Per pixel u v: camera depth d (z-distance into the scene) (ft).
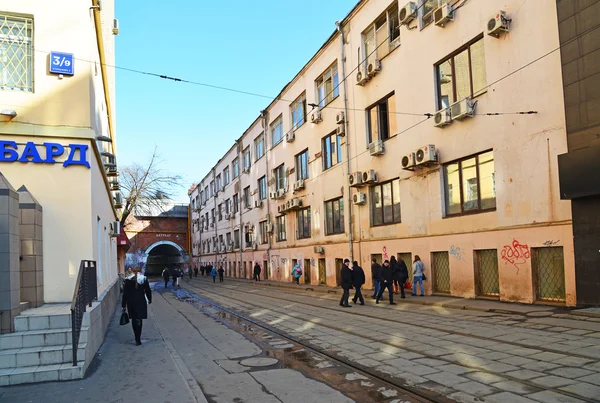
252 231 129.49
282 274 106.42
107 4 65.46
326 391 19.19
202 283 128.47
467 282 48.21
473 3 47.80
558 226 38.40
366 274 68.95
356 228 72.02
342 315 42.55
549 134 39.42
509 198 43.24
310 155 89.86
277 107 108.58
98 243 37.27
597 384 17.75
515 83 42.75
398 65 60.85
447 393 17.92
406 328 33.12
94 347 26.27
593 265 35.14
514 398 16.85
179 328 38.88
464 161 49.90
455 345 26.23
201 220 205.26
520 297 41.73
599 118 34.88
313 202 88.63
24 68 31.68
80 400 18.22
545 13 40.01
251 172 130.72
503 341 26.37
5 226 23.16
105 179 46.11
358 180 68.69
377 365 22.95
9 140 30.19
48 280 29.78
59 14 32.30
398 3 60.59
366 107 68.80
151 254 236.63
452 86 51.57
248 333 35.37
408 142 58.49
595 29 35.40
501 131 44.29
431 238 54.03
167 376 21.76
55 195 30.73
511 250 42.80
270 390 19.66
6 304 22.94
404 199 59.36
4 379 20.25
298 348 28.63
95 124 37.22
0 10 31.12
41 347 22.56
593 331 27.45
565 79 37.60
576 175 35.65
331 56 80.07
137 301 30.50
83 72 32.35
